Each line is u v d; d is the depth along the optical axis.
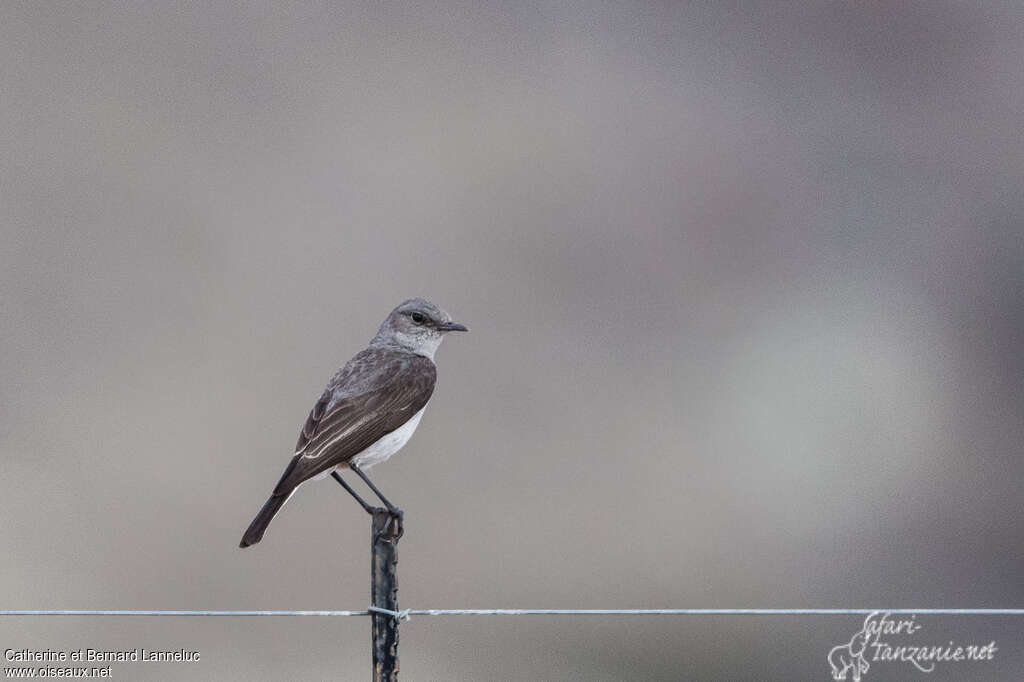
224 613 8.94
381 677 8.91
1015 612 9.17
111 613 8.92
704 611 9.11
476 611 8.97
